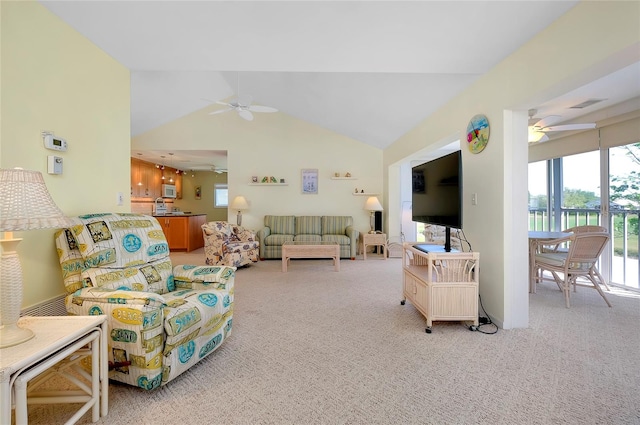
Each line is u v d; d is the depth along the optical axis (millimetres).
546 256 3455
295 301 3244
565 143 4430
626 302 3188
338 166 6566
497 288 2541
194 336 1820
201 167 9055
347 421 1423
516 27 2043
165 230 6938
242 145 6426
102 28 2072
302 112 6117
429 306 2443
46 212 1264
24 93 1720
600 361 1961
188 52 2418
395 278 4270
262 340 2293
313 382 1742
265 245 5762
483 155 2734
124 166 2617
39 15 1805
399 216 6270
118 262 2002
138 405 1541
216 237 4984
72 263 1852
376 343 2240
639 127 3480
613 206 3877
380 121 5035
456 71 2699
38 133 1809
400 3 1818
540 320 2676
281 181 6441
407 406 1529
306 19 1988
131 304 1600
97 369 1435
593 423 1401
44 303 1869
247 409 1511
